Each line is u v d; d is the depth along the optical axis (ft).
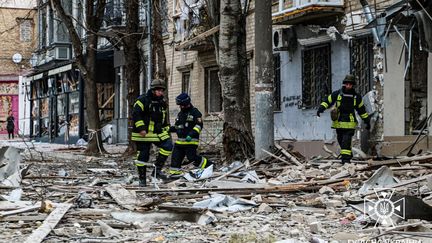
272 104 59.93
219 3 67.51
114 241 25.52
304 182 43.62
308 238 25.98
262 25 59.82
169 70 112.47
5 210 32.86
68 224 29.68
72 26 91.71
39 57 160.86
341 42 71.31
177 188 42.83
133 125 47.42
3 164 48.08
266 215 32.60
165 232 27.91
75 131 135.95
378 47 64.64
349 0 69.77
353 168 47.75
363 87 67.82
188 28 99.14
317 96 75.92
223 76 62.69
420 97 64.95
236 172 51.29
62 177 53.31
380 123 64.59
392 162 48.32
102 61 129.90
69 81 139.23
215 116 96.89
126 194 38.55
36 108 164.55
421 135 60.85
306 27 76.28
